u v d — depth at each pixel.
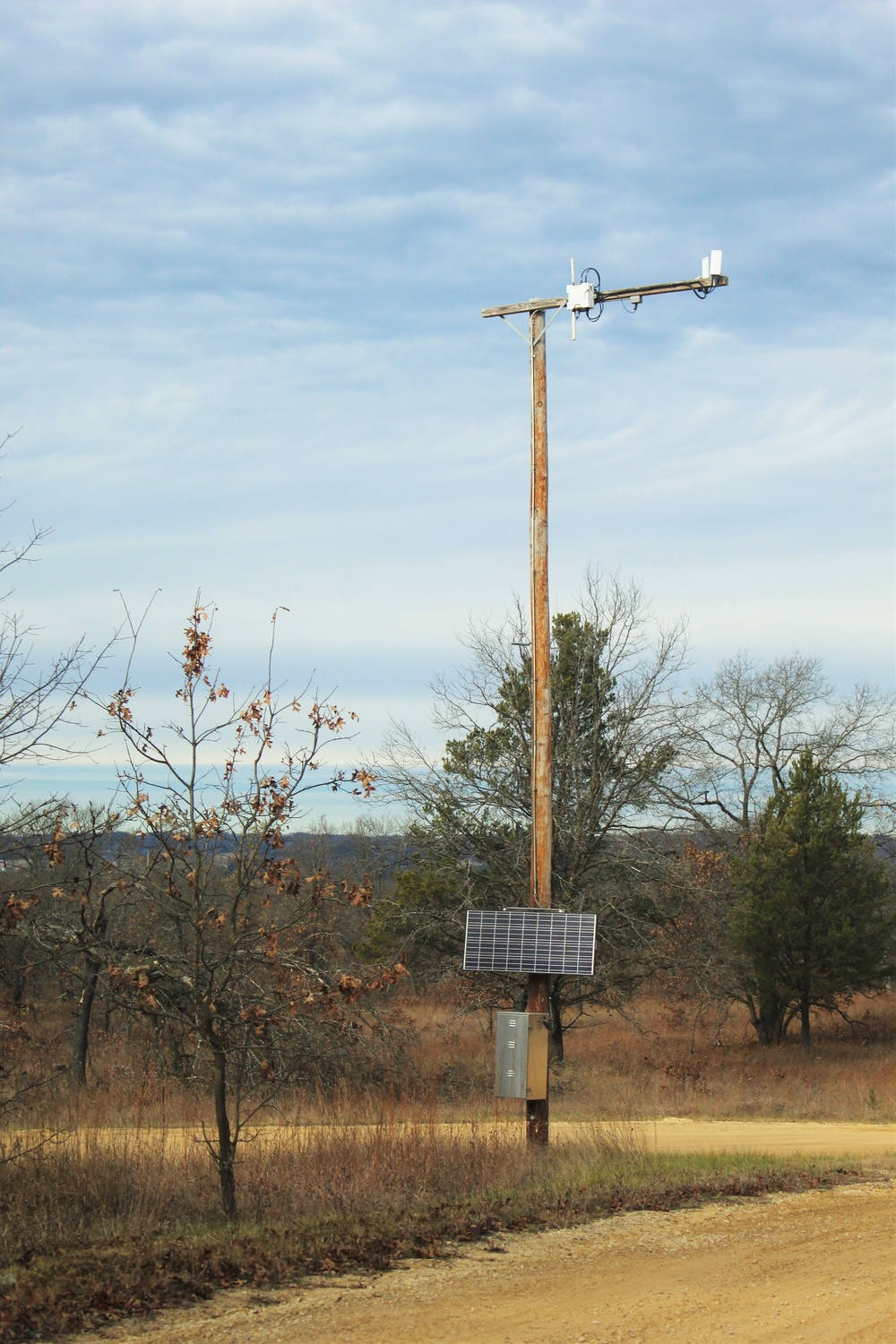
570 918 12.93
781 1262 8.41
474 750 27.75
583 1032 38.00
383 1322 6.59
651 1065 30.34
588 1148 12.86
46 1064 16.75
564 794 27.45
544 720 13.63
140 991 9.01
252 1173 10.20
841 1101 23.94
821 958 35.97
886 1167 13.42
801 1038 37.75
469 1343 6.24
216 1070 9.30
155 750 8.84
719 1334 6.55
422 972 28.03
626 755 27.81
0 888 9.03
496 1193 10.54
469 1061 27.53
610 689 28.31
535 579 13.80
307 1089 14.20
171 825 8.78
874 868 37.47
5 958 9.58
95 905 10.55
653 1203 10.45
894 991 45.06
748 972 36.56
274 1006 9.03
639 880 27.73
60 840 8.60
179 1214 9.20
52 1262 7.46
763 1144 16.73
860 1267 8.25
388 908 26.41
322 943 9.75
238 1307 6.83
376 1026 16.27
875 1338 6.52
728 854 38.59
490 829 27.55
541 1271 8.01
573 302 13.80
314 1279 7.58
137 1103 13.40
